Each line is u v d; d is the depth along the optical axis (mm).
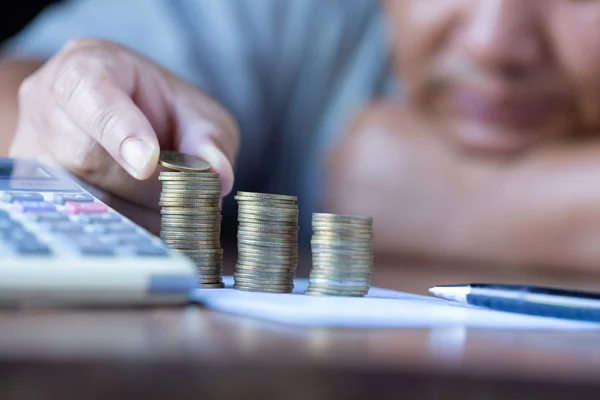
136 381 370
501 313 689
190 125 1105
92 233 669
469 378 395
